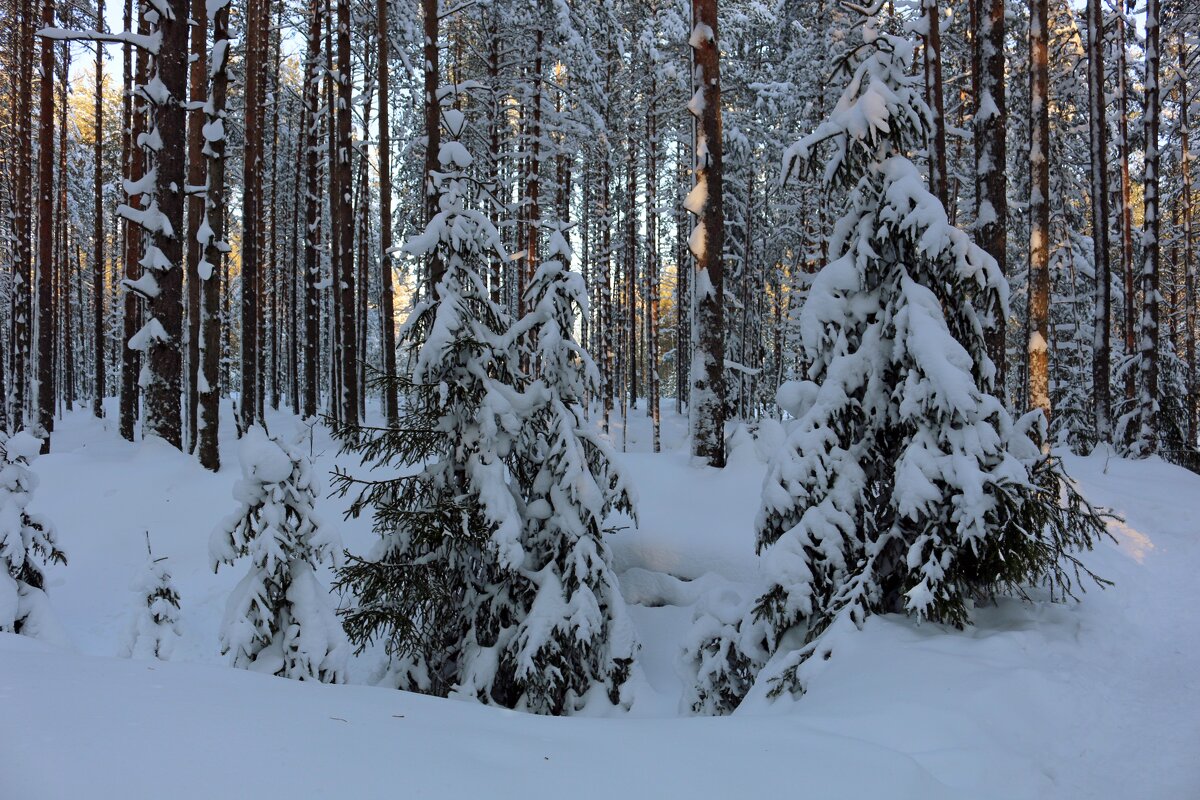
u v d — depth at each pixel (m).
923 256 5.61
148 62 17.80
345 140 16.94
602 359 29.84
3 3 21.02
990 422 5.42
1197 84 21.44
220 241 12.66
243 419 17.17
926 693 4.05
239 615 5.84
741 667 5.86
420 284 8.23
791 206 23.48
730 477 9.52
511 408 7.27
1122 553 7.65
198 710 2.73
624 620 7.20
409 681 7.27
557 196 22.39
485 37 19.62
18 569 6.27
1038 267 11.71
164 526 10.66
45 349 17.61
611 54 21.72
